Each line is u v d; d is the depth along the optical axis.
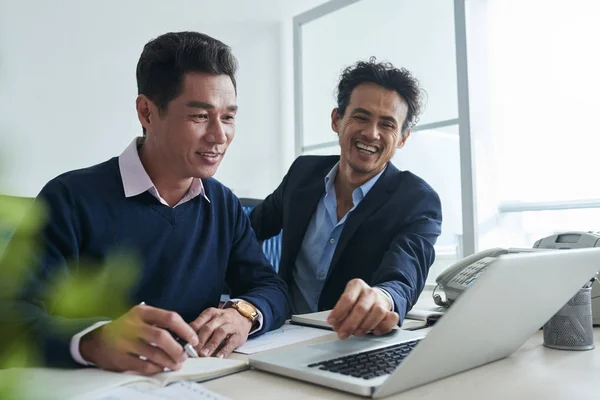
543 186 2.87
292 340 0.95
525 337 0.83
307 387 0.65
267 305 1.03
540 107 2.91
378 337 0.89
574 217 2.76
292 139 3.59
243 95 3.31
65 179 1.04
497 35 3.06
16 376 0.22
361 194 1.43
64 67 2.50
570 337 0.88
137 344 0.67
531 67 2.95
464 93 2.73
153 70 1.01
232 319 0.90
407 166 2.97
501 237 2.96
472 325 0.63
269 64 3.47
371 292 0.91
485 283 0.58
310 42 3.56
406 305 1.03
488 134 2.92
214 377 0.70
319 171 1.60
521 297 0.68
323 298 1.39
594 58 2.71
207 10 3.13
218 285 1.19
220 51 1.02
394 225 1.35
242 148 3.29
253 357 0.75
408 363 0.59
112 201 1.05
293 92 3.61
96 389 0.59
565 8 2.84
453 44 2.82
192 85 0.99
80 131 2.55
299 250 1.51
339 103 1.48
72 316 0.29
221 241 1.21
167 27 2.94
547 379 0.69
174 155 1.04
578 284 0.82
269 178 3.43
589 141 2.71
